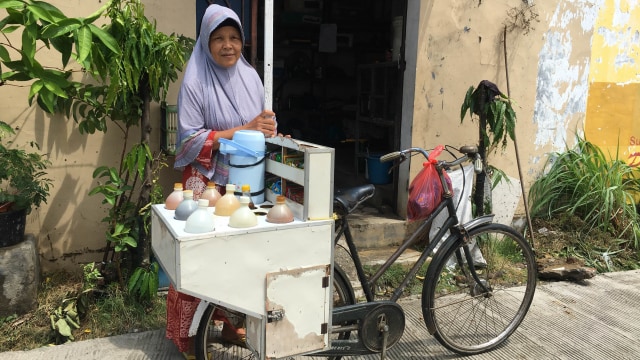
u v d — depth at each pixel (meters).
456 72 4.19
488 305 3.33
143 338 2.81
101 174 3.21
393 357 2.77
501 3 4.25
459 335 2.96
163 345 2.75
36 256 3.05
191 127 2.45
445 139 4.26
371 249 4.13
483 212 3.97
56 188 3.21
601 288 3.79
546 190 4.69
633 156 5.25
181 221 1.88
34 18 2.20
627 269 4.26
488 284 2.92
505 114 3.74
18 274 2.85
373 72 5.04
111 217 3.01
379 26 7.24
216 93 2.49
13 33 2.98
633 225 4.55
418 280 3.66
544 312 3.35
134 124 3.06
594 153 4.83
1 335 2.74
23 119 3.08
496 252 3.97
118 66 2.49
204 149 2.37
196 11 3.59
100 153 3.28
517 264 4.09
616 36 4.86
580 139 4.83
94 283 2.99
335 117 7.52
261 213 1.97
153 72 2.73
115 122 3.25
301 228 1.84
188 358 2.50
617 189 4.65
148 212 2.94
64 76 2.63
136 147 2.89
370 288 2.52
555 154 4.73
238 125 2.55
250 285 1.80
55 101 2.93
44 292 3.12
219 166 2.46
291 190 2.03
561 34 4.54
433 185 2.66
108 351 2.67
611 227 4.61
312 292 1.91
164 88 3.07
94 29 2.26
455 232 2.66
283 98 7.60
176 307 2.42
